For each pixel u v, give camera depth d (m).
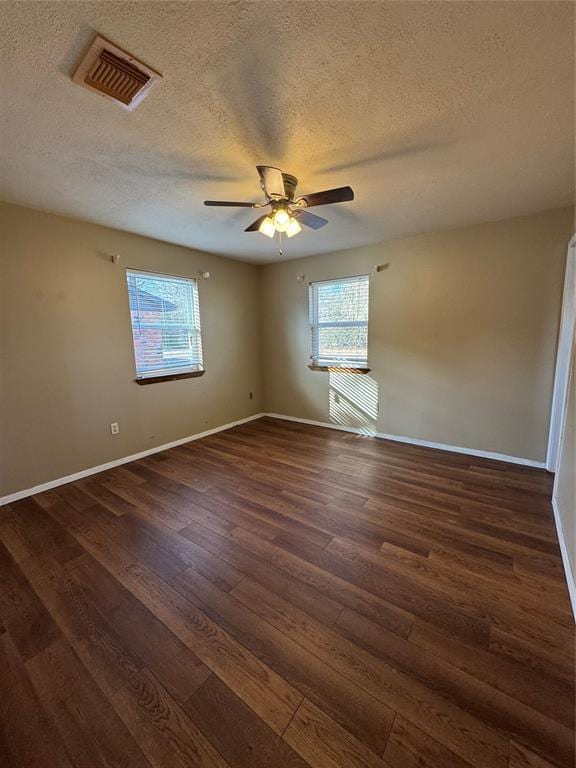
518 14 1.07
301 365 4.82
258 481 3.00
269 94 1.42
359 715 1.15
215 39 1.14
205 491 2.82
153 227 3.17
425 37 1.15
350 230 3.38
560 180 2.28
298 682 1.27
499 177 2.23
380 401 4.12
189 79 1.32
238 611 1.60
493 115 1.58
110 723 1.15
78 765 1.04
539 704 1.17
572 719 1.12
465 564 1.89
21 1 1.00
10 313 2.63
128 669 1.33
